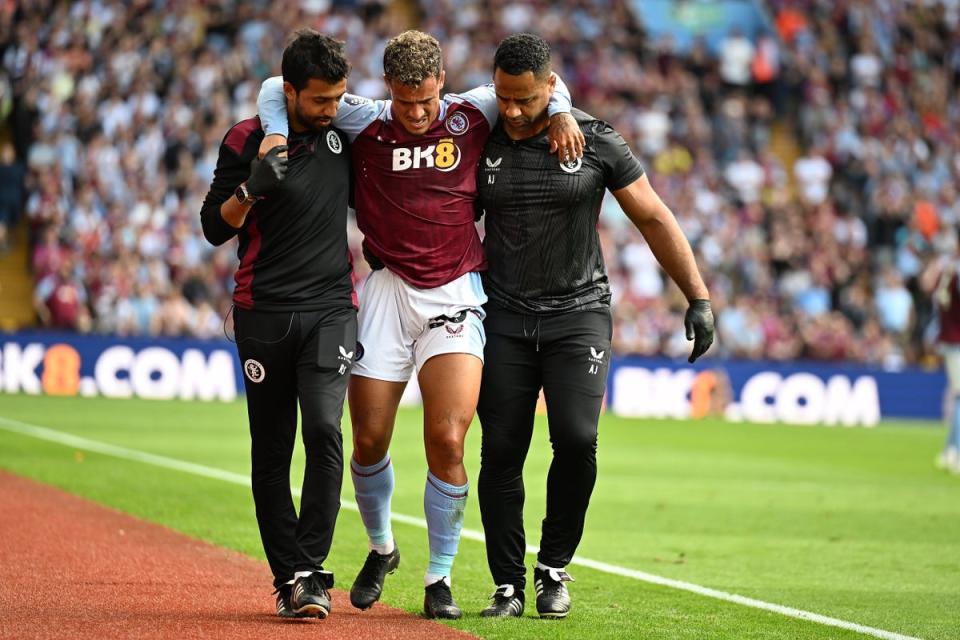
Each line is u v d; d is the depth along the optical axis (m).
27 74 72.94
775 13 97.81
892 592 22.92
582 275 19.25
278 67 79.31
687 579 23.69
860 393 76.50
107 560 22.84
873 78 96.19
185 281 69.44
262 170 16.98
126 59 75.06
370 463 19.12
